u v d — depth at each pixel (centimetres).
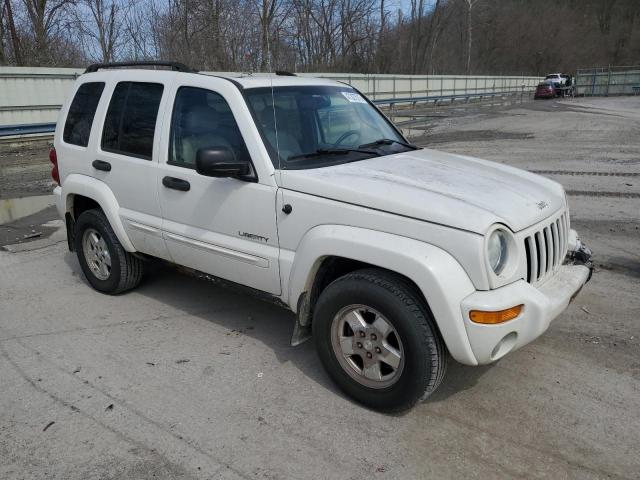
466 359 300
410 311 305
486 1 7550
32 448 308
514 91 5222
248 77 413
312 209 340
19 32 2373
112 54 2448
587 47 8450
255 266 376
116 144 468
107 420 331
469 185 345
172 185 415
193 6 2266
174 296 516
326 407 343
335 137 417
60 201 529
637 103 3544
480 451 303
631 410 336
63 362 398
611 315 462
